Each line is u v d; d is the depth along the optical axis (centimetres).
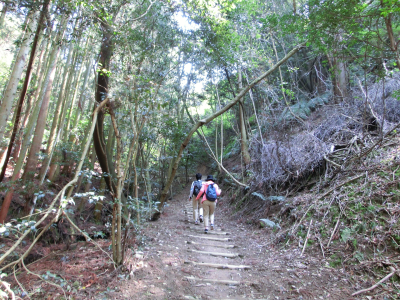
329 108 823
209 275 368
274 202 694
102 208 784
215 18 643
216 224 761
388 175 455
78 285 301
